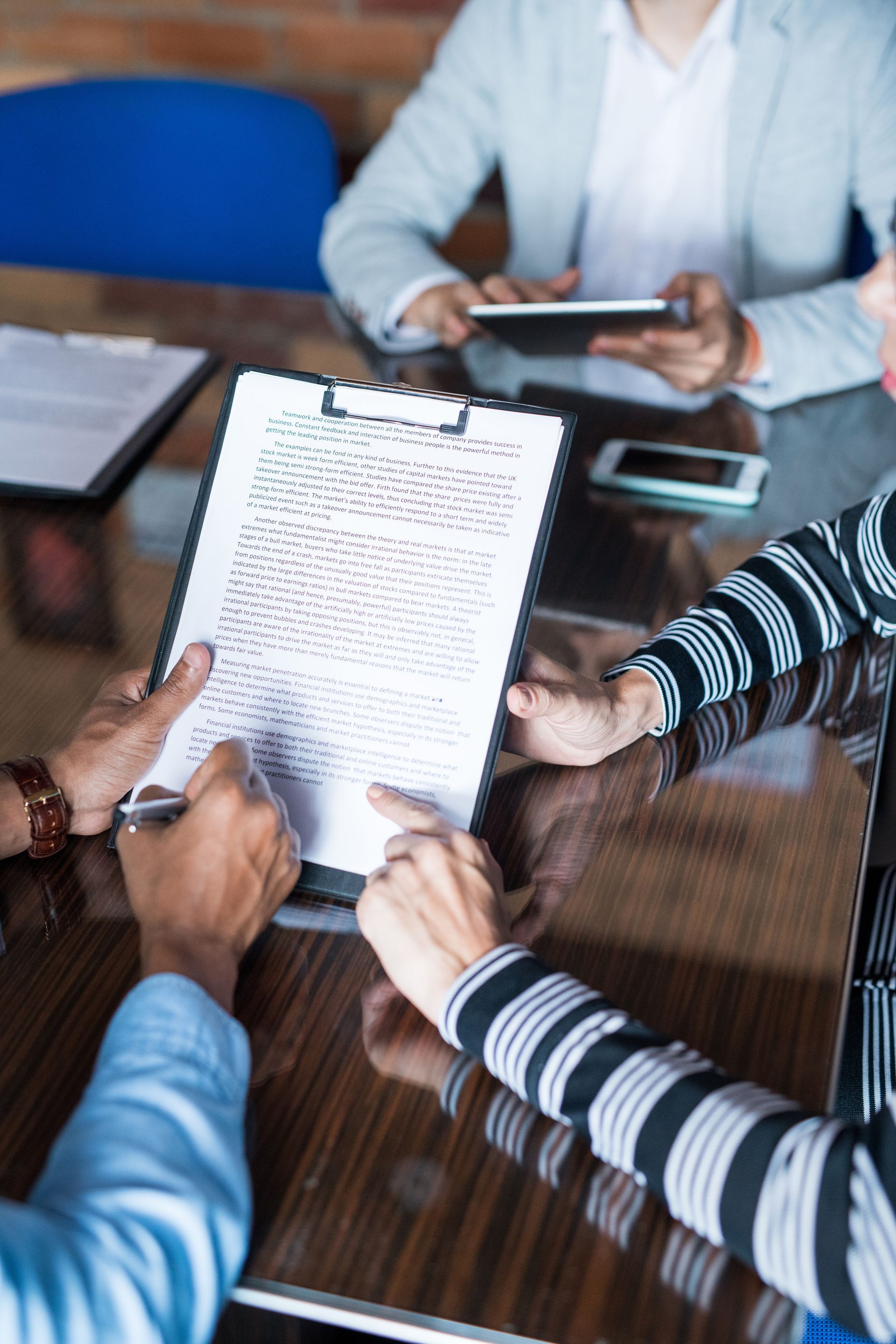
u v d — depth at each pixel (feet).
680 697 2.89
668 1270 1.86
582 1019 2.08
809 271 5.51
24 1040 2.23
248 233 5.96
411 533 2.59
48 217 5.92
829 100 5.11
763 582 3.15
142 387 4.34
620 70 5.41
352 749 2.57
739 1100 1.96
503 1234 1.90
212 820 2.33
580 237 5.87
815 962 2.36
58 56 8.00
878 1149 1.82
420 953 2.22
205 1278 1.77
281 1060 2.19
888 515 3.02
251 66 7.83
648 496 3.80
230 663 2.64
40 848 2.60
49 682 3.07
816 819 2.69
